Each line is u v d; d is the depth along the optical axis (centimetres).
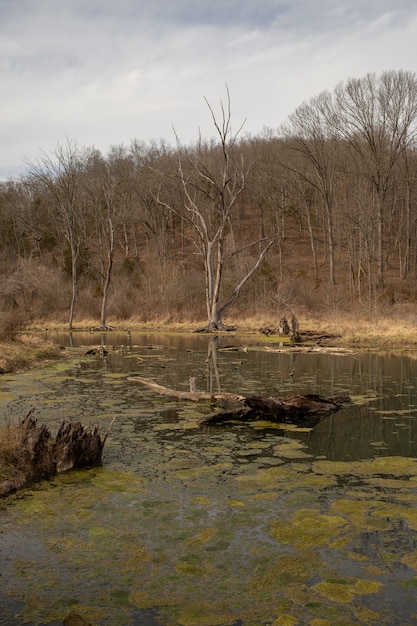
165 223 6694
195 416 1112
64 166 4066
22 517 607
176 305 4369
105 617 428
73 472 762
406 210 5362
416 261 5441
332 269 4719
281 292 4009
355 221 4328
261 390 1417
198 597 455
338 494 680
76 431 789
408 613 433
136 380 1538
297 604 445
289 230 7006
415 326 2922
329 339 2827
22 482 706
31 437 765
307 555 523
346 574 490
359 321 3194
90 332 3700
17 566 503
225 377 1642
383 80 4625
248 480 729
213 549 535
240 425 1045
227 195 6519
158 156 7475
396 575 489
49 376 1652
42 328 3997
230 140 3556
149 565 505
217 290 3581
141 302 4531
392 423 1059
